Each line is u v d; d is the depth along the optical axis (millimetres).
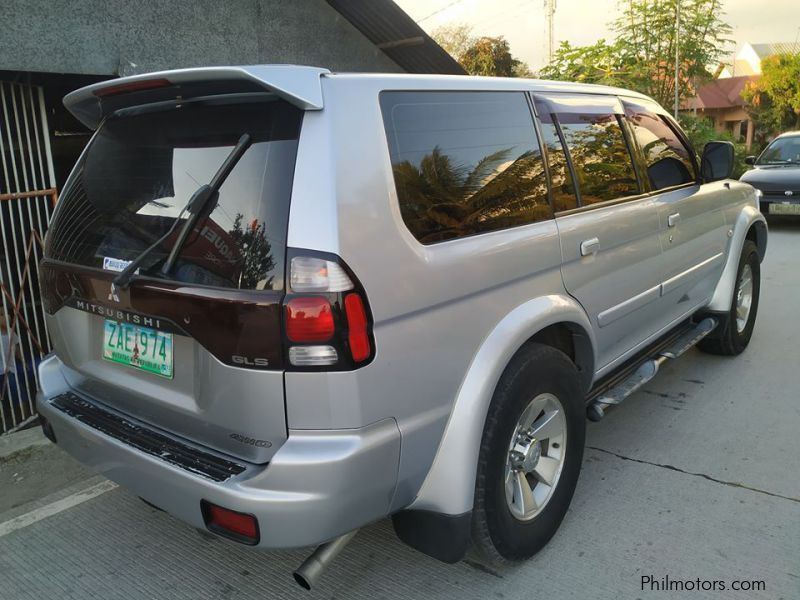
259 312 1906
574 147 3055
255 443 2008
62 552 2914
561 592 2555
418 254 2121
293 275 1890
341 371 1906
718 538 2857
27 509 3277
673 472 3428
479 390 2301
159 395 2248
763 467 3455
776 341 5480
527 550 2645
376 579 2670
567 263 2820
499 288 2441
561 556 2768
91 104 2672
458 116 2436
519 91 2797
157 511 3227
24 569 2801
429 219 2209
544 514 2732
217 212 2055
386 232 2031
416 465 2162
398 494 2137
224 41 5539
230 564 2805
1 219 4113
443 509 2281
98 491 3434
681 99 18125
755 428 3912
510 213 2578
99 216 2467
